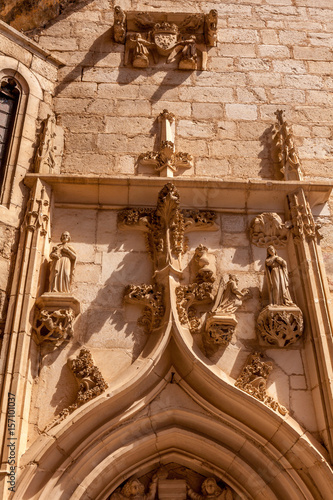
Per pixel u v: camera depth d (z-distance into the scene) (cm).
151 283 741
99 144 856
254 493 634
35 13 962
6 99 860
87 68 932
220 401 664
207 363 675
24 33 962
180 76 938
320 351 672
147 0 1029
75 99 897
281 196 807
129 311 720
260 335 708
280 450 639
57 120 873
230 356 696
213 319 692
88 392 645
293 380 683
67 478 603
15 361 640
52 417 641
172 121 886
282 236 780
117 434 633
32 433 629
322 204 825
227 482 645
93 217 788
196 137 877
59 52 946
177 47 962
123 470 639
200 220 784
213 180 798
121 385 644
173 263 736
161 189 780
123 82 922
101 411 638
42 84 892
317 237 768
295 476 622
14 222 745
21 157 802
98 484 621
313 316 697
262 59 973
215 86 933
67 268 720
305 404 668
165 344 674
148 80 928
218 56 969
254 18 1024
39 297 691
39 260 717
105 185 791
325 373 655
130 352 692
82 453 618
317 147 888
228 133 885
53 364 673
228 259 766
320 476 617
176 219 758
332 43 1006
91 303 720
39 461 597
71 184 787
